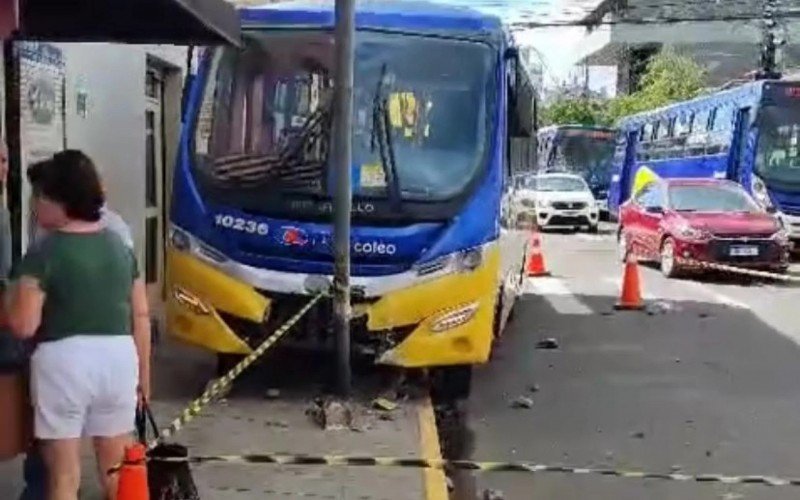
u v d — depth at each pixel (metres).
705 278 21.64
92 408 5.47
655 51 56.44
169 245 9.90
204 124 9.92
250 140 9.83
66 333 5.38
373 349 9.62
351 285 9.50
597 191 44.25
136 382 5.64
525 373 12.19
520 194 13.80
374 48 9.91
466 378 10.65
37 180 5.40
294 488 7.32
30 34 8.55
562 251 28.86
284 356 10.13
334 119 9.38
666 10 38.72
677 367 12.56
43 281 5.33
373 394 9.90
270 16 10.02
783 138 25.95
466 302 9.62
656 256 22.44
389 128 9.77
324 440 8.55
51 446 5.44
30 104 9.57
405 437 8.71
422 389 10.41
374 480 7.54
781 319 16.27
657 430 9.73
